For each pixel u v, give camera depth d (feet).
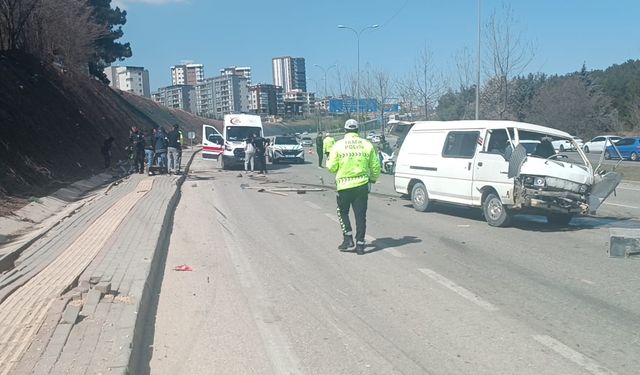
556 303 23.04
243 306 23.16
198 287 26.11
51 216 49.65
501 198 39.86
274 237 38.27
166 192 61.57
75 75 126.72
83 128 106.52
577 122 157.17
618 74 221.66
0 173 56.03
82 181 76.07
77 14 130.62
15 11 99.71
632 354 17.81
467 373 16.58
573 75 183.83
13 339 17.57
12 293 22.59
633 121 188.75
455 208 50.80
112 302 21.42
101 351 16.65
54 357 16.19
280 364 17.35
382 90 170.81
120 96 196.95
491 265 29.45
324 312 22.25
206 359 17.85
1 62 86.22
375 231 39.70
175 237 38.73
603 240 36.01
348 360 17.60
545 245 34.47
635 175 87.35
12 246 35.60
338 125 241.14
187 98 473.67
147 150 87.51
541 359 17.49
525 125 42.09
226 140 107.34
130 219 42.32
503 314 21.75
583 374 16.42
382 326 20.59
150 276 26.08
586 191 39.01
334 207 53.01
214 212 50.67
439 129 47.19
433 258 31.19
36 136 75.61
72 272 26.03
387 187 71.72
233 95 444.55
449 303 23.18
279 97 439.22
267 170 105.70
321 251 33.47
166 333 20.21
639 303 22.95
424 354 18.01
